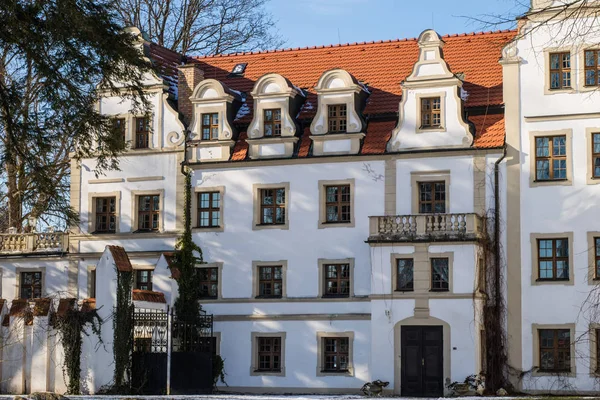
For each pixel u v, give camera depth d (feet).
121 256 153.07
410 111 160.56
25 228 196.34
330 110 164.96
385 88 169.99
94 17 113.09
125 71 118.93
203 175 170.50
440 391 150.41
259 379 163.53
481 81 164.76
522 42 157.17
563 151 154.81
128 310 151.43
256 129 168.25
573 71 154.51
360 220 161.58
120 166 174.70
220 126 170.19
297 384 161.68
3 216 196.13
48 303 152.87
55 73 110.93
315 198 164.25
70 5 109.60
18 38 109.19
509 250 155.02
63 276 176.76
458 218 154.10
